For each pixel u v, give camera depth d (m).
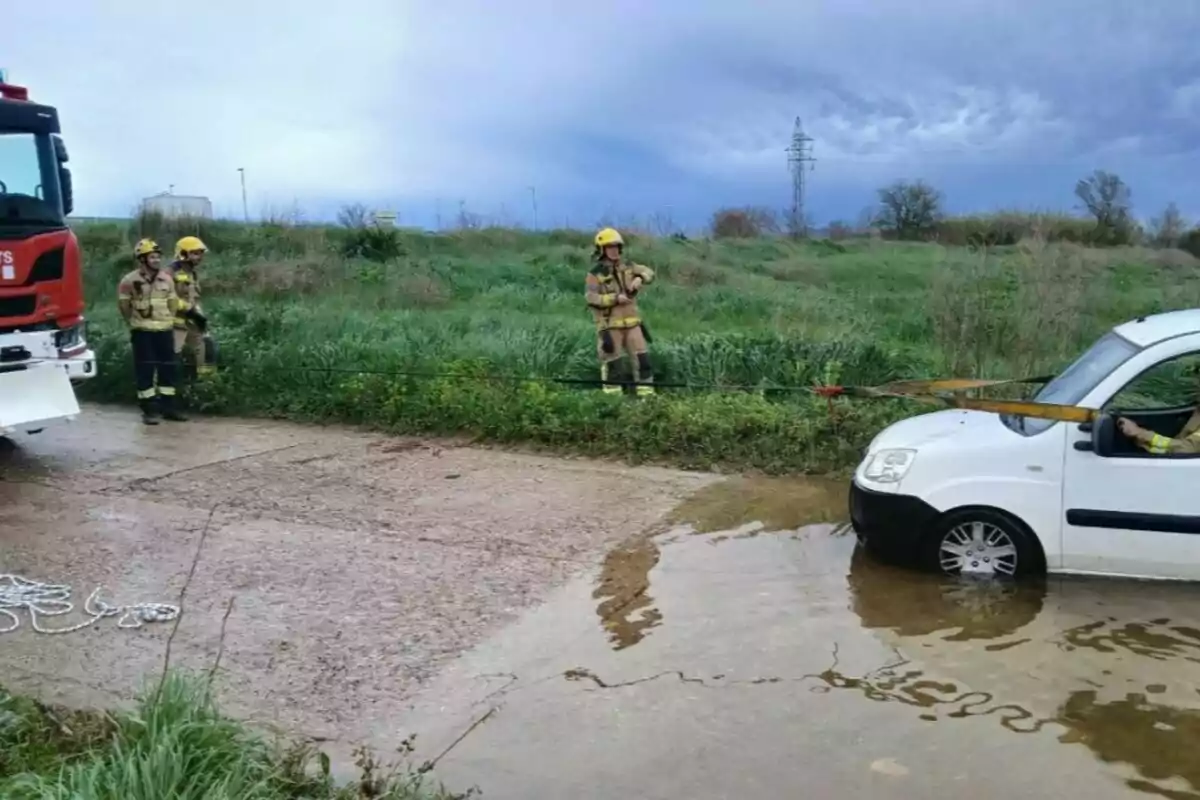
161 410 11.37
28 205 9.40
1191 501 5.41
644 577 6.03
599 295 10.66
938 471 5.81
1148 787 3.72
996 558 5.79
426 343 13.03
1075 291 10.29
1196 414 5.73
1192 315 6.07
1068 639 4.99
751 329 13.85
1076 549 5.60
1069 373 6.28
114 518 7.44
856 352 10.84
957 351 10.30
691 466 8.81
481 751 4.12
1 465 9.16
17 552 6.69
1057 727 4.16
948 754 3.98
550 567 6.26
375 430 10.58
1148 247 19.31
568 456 9.28
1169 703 4.34
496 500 7.80
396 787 3.71
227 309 15.09
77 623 5.51
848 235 35.19
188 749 3.65
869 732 4.16
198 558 6.50
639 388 10.42
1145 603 5.41
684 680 4.67
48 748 4.02
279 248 23.42
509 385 10.57
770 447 8.82
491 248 27.86
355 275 20.22
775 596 5.65
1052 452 5.62
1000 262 11.23
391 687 4.70
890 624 5.22
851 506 6.26
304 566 6.34
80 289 9.96
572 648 5.06
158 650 5.16
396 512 7.50
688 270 22.06
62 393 9.54
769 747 4.07
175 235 23.81
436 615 5.53
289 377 11.72
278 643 5.20
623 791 3.80
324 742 4.24
